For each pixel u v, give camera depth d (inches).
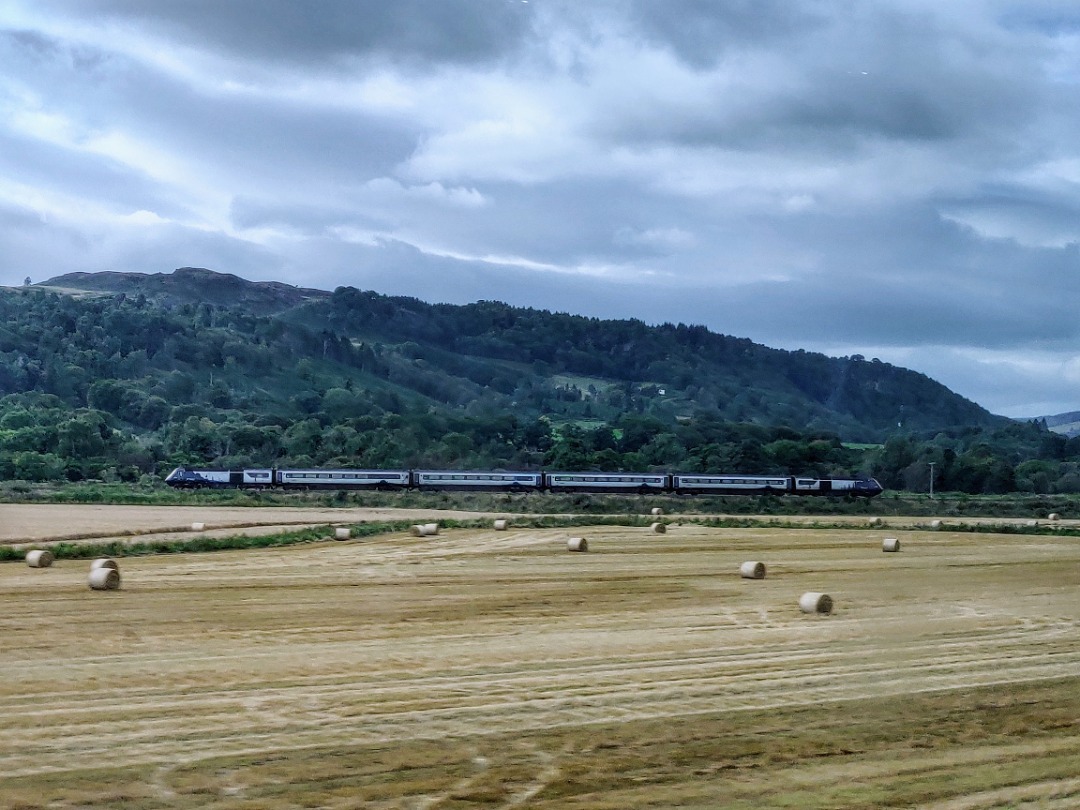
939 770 770.2
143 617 1266.0
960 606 1519.4
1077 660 1133.7
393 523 2815.0
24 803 660.1
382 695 913.5
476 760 759.7
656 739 816.3
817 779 744.3
